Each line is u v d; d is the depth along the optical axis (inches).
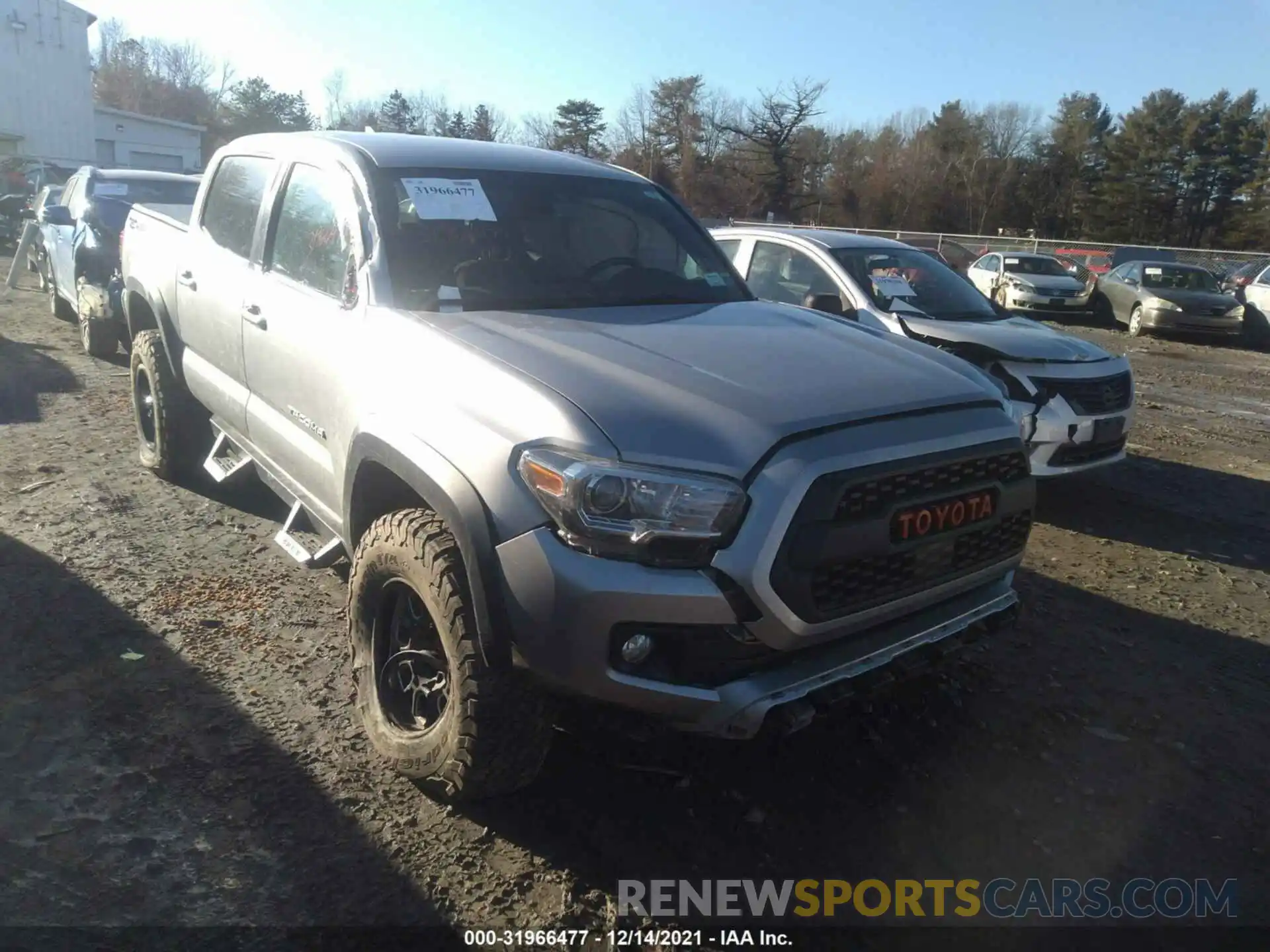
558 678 107.0
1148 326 754.8
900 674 118.5
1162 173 2696.9
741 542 103.3
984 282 893.2
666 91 2529.5
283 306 159.3
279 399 163.2
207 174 208.7
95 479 242.8
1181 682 173.2
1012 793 137.3
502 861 117.3
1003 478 126.2
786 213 2425.0
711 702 105.9
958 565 122.1
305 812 123.4
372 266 141.6
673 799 130.9
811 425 109.7
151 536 208.8
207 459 206.5
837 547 106.9
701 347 130.6
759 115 2359.7
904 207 2783.0
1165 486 308.3
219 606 178.1
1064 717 158.1
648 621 103.0
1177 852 126.9
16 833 116.5
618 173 184.7
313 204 162.2
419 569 118.3
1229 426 417.1
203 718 142.2
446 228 149.9
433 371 123.6
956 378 131.6
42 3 1343.5
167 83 3181.6
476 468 111.6
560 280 153.5
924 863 122.1
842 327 155.3
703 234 184.7
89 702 144.5
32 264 663.8
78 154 1430.9
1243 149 2623.0
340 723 143.3
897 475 111.6
